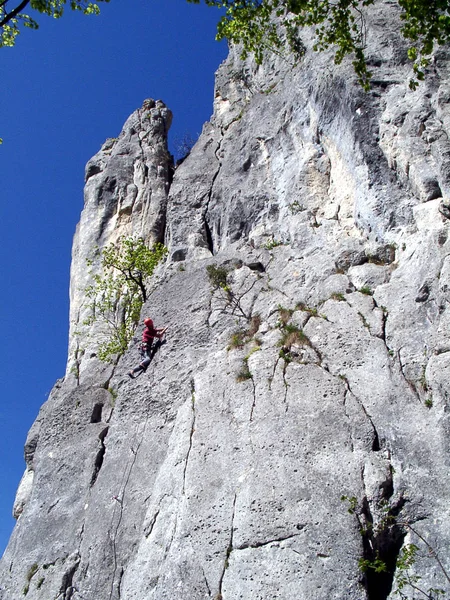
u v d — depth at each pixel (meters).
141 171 28.89
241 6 15.44
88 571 15.16
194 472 14.18
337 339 15.32
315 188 20.92
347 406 13.84
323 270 17.75
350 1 14.97
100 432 18.38
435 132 17.53
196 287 19.66
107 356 22.45
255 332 17.14
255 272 19.22
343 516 12.11
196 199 25.47
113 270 25.56
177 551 13.12
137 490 15.91
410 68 20.11
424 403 13.37
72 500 17.14
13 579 16.19
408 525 11.94
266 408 14.42
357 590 11.19
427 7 13.38
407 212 17.34
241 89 29.55
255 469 13.44
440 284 14.40
